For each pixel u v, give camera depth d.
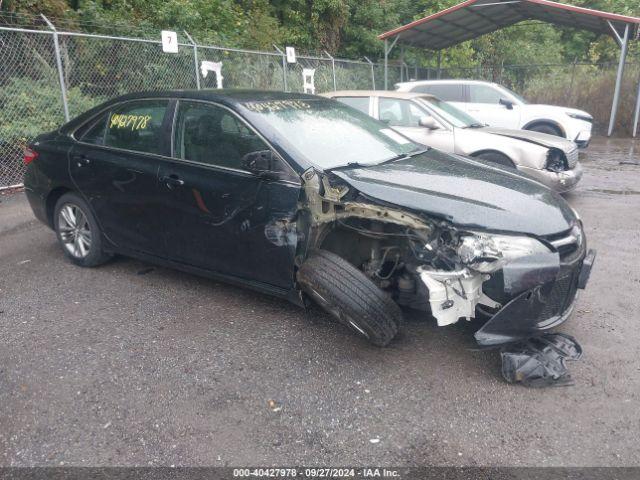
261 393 3.19
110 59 10.62
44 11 10.84
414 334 3.85
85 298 4.50
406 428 2.88
